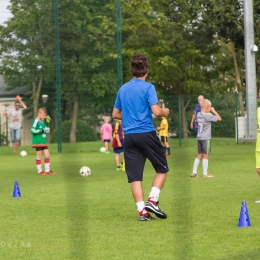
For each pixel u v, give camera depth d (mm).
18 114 52344
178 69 86688
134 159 17453
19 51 60062
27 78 60281
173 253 13008
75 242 14359
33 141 33344
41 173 33406
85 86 57625
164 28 84875
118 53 55906
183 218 17312
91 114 57906
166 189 24406
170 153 47438
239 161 38688
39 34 59312
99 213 18609
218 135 59750
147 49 85812
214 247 13469
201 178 28594
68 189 25359
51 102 60188
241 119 58781
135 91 17391
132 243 14102
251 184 25656
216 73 89188
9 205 20672
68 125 57062
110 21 57062
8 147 58094
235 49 76750
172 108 59188
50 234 15406
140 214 17219
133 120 17344
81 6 57156
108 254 13055
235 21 69750
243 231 15227
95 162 41562
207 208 19047
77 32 57406
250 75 55375
